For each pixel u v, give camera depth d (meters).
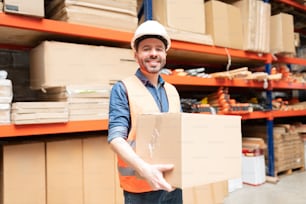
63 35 2.00
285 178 3.53
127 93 1.25
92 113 1.90
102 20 2.00
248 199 2.74
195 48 2.59
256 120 4.17
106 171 2.04
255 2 3.08
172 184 0.94
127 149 1.03
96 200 1.99
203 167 0.98
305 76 4.08
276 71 3.57
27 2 1.66
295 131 3.87
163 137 0.99
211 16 2.75
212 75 2.85
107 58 2.00
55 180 1.85
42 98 2.34
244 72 2.90
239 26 3.00
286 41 3.36
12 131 1.63
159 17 2.43
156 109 1.29
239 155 1.11
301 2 3.69
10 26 1.65
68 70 1.85
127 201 1.32
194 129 0.96
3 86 1.62
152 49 1.30
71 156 1.91
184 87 3.67
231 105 2.96
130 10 2.14
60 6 1.95
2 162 1.71
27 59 2.66
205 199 2.57
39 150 1.80
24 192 1.74
